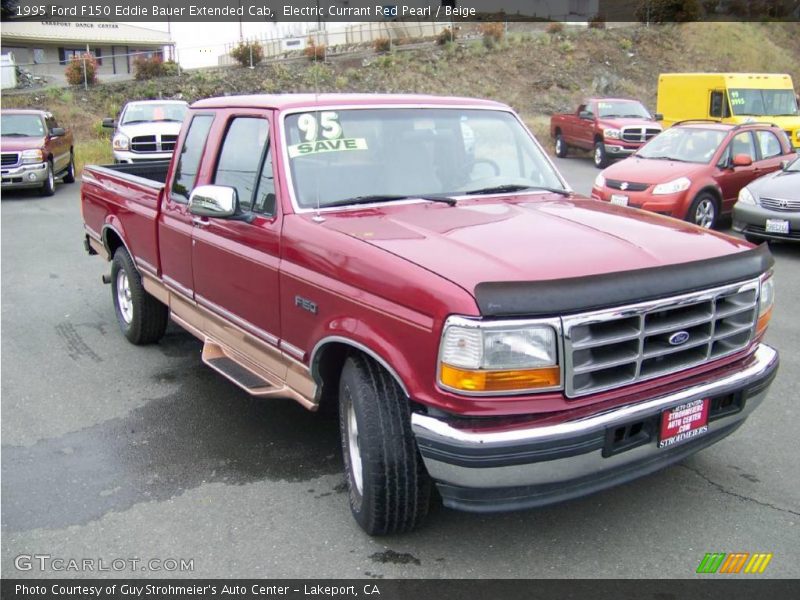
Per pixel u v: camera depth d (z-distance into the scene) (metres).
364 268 3.28
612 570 3.29
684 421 3.24
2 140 15.80
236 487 4.08
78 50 44.81
